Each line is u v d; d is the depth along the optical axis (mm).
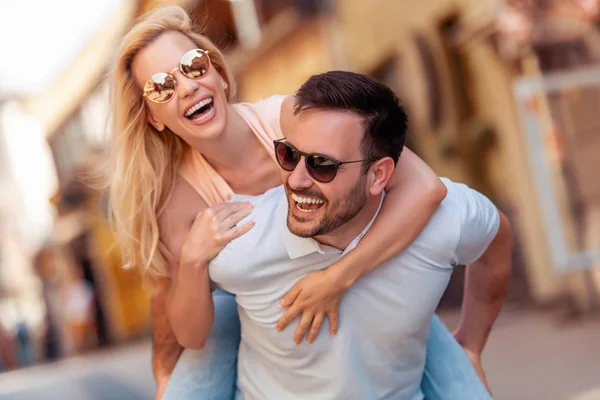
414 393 2441
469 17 9438
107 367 11641
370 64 13023
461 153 10016
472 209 2240
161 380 2652
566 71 7945
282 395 2379
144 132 2355
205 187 2391
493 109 9695
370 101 1978
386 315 2211
